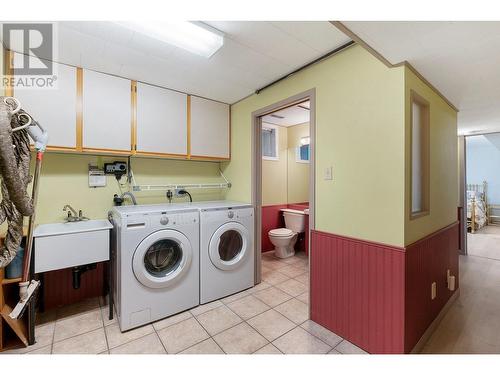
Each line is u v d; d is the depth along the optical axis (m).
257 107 2.67
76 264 1.88
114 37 1.67
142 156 2.57
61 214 2.28
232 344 1.75
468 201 5.66
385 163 1.57
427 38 1.25
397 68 1.52
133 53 1.87
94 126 2.13
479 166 6.38
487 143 5.96
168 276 2.09
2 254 0.95
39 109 1.90
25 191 0.95
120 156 2.59
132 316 1.92
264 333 1.88
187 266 2.18
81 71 2.08
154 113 2.47
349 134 1.77
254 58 1.96
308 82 2.07
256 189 2.77
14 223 0.98
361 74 1.70
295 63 2.04
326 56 1.89
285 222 4.07
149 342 1.77
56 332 1.88
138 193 2.71
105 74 2.19
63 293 2.32
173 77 2.30
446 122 2.33
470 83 1.88
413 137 1.81
